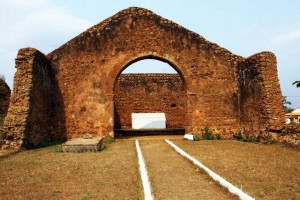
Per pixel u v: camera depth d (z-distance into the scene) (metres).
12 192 5.48
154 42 15.01
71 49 14.69
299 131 11.46
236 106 15.00
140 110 22.19
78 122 14.35
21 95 11.91
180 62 14.98
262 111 12.91
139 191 5.44
